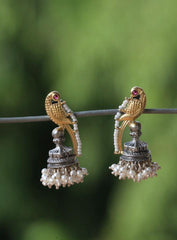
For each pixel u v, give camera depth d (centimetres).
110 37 1119
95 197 1314
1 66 1189
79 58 1145
